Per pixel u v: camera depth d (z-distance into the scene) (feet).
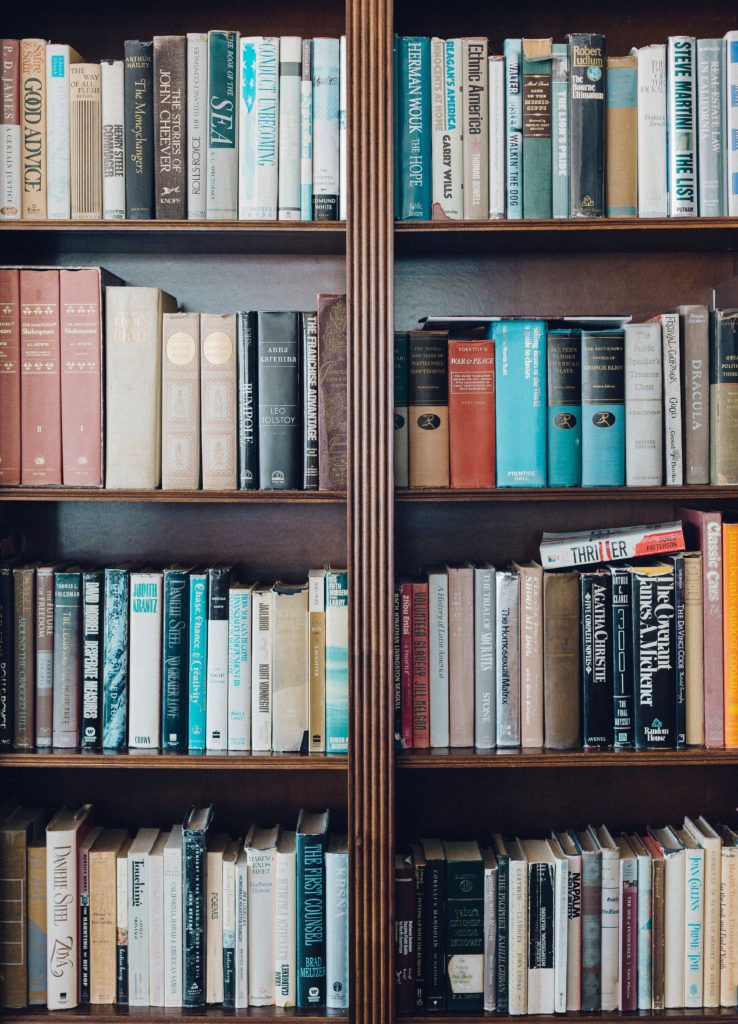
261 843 4.92
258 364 4.67
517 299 5.43
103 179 4.67
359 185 4.51
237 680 4.75
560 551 4.95
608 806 5.55
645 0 5.34
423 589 4.75
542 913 4.76
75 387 4.63
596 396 4.67
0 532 5.18
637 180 4.65
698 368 4.70
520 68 4.62
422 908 4.83
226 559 5.52
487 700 4.79
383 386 4.52
